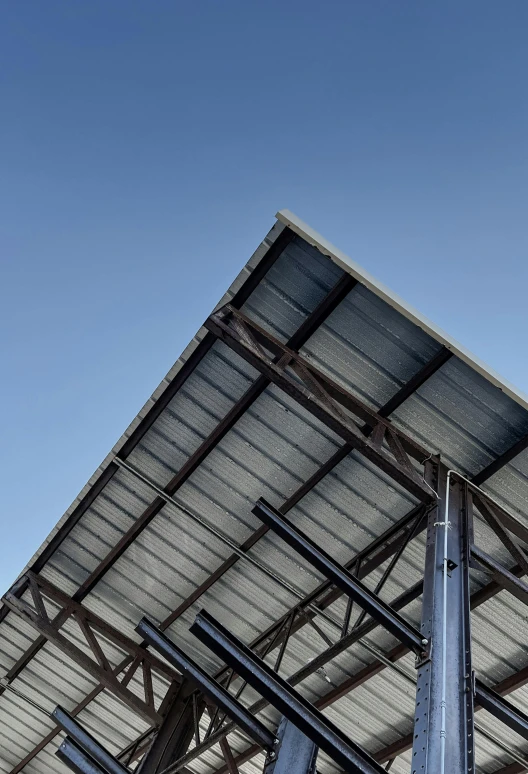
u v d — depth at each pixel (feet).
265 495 44.06
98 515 47.55
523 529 37.01
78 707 58.75
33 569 51.08
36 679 58.39
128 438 43.75
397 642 45.93
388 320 36.99
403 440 37.76
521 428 37.11
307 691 51.60
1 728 63.10
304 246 36.52
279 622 48.08
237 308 39.11
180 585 49.19
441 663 27.35
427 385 37.76
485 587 41.75
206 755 58.03
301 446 41.68
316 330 38.58
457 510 35.47
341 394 37.96
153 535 47.26
